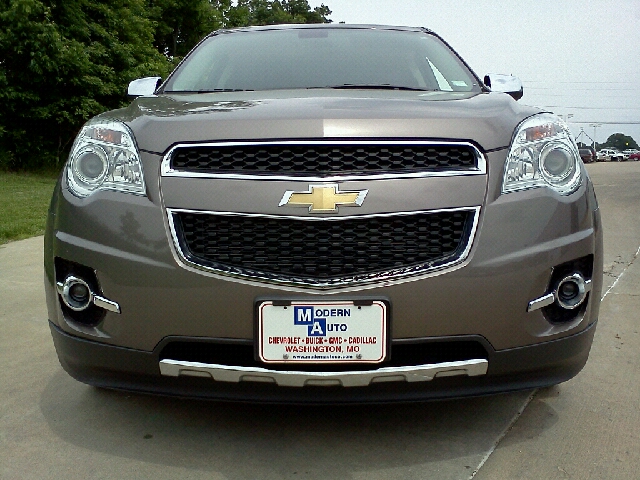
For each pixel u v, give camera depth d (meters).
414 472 1.85
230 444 2.03
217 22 25.22
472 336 1.78
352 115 1.84
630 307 3.68
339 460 1.92
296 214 1.75
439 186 1.79
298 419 2.20
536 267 1.81
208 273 1.76
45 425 2.18
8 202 9.02
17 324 3.37
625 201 10.34
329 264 1.77
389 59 2.88
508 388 1.89
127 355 1.85
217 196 1.78
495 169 1.83
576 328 1.91
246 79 2.77
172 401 2.36
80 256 1.87
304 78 2.74
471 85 2.75
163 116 1.96
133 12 18.44
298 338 1.76
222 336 1.77
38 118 14.61
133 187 1.85
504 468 1.87
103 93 15.21
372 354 1.76
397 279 1.75
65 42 14.50
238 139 1.80
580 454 1.96
